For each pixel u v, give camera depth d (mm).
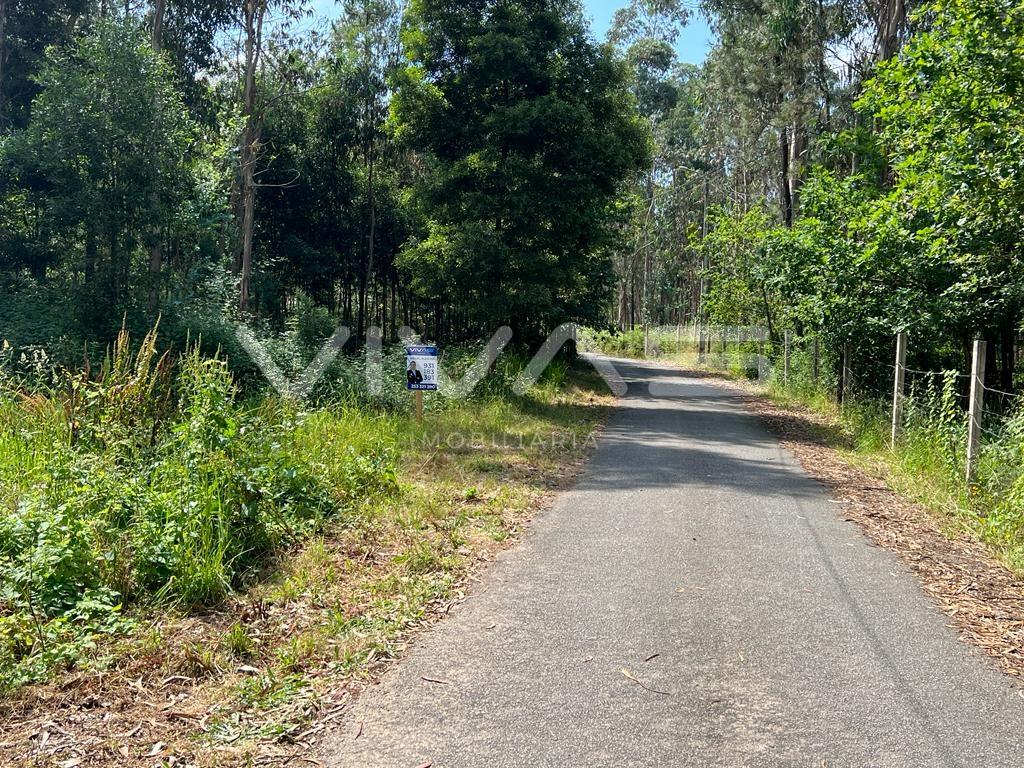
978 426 8367
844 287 12852
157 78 19484
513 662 4387
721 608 5223
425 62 19344
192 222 21922
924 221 11359
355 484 7746
